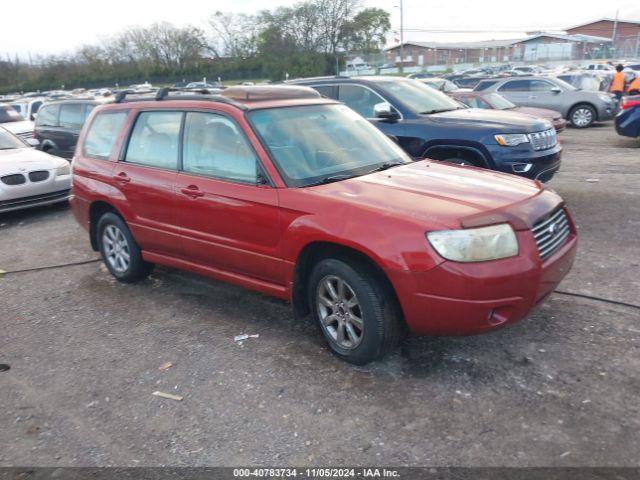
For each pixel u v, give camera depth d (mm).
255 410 3428
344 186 3930
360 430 3170
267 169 4090
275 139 4293
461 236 3264
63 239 7723
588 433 3004
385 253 3383
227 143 4414
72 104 12906
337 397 3496
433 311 3344
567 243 3898
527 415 3188
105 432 3316
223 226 4367
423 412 3285
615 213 7195
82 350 4363
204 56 71312
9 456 3150
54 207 9992
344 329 3846
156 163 5004
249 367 3934
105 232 5742
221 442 3158
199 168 4621
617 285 4887
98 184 5531
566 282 5020
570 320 4273
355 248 3508
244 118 4332
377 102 8102
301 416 3334
